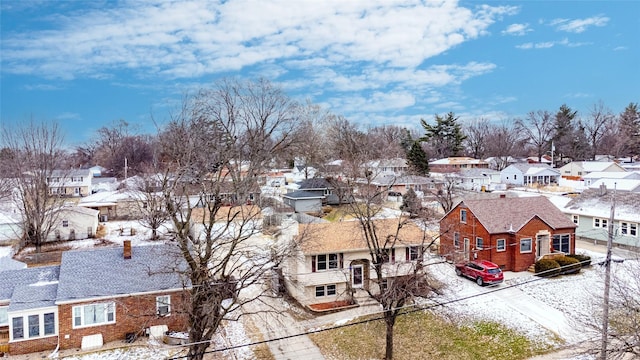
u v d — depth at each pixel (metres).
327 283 32.91
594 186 62.34
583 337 25.33
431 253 39.84
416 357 25.56
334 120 93.38
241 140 29.56
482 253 36.78
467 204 38.31
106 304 27.23
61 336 26.41
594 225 44.09
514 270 36.28
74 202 70.31
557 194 69.88
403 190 74.88
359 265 34.12
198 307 21.97
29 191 48.25
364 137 90.38
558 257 35.66
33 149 49.00
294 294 34.12
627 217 40.69
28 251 47.41
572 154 119.31
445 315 29.34
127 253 30.52
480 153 136.50
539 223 36.94
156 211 47.28
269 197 67.44
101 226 59.56
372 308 31.48
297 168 100.56
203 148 27.48
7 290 28.38
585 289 31.09
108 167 120.69
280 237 36.56
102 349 26.14
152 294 28.09
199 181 28.12
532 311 29.08
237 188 27.02
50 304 26.62
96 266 29.50
